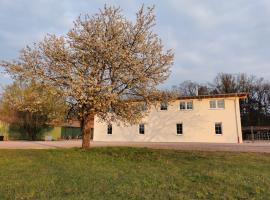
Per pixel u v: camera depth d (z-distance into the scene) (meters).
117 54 15.51
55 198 6.44
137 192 7.11
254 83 68.62
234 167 11.25
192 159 13.81
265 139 47.03
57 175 9.27
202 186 7.87
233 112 33.19
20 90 32.50
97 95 14.86
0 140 39.84
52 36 16.55
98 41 15.63
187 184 8.12
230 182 8.32
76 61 16.41
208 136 33.62
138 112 17.19
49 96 15.80
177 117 35.19
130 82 15.89
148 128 36.12
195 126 34.28
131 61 15.38
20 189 7.30
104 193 7.01
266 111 66.75
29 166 11.20
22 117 42.00
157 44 17.08
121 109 16.58
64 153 15.77
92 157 14.26
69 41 16.50
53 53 16.05
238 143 31.31
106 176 9.20
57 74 15.75
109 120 18.03
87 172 9.93
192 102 34.94
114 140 37.53
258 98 67.56
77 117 17.98
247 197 6.81
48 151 16.84
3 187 7.52
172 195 6.85
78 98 14.79
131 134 36.81
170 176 9.30
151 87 17.00
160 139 35.38
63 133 49.56
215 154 16.14
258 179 8.76
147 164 12.15
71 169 10.57
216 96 33.94
